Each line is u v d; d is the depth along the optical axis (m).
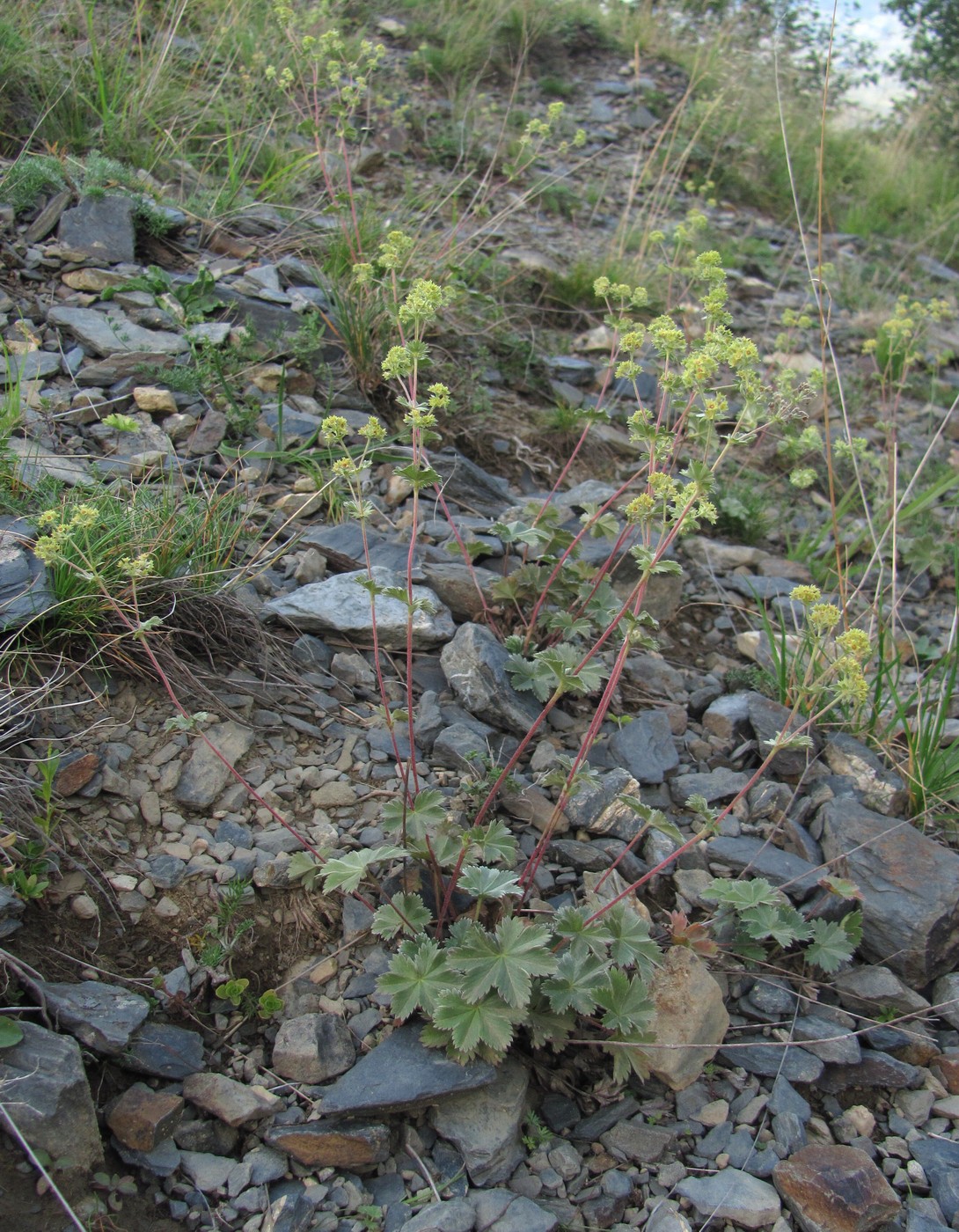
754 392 2.64
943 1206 2.28
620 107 8.66
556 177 6.63
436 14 8.47
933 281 8.04
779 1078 2.45
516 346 4.94
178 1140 2.11
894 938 2.73
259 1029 2.34
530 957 2.17
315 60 4.83
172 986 2.30
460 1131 2.19
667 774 3.12
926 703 3.39
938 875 2.80
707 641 3.83
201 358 4.03
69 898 2.36
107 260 4.43
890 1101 2.53
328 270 4.77
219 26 6.14
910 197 9.05
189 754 2.71
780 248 7.75
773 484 4.97
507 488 4.17
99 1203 1.96
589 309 5.73
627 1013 2.29
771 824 3.06
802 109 9.47
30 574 2.77
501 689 3.07
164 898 2.44
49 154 4.89
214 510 3.19
